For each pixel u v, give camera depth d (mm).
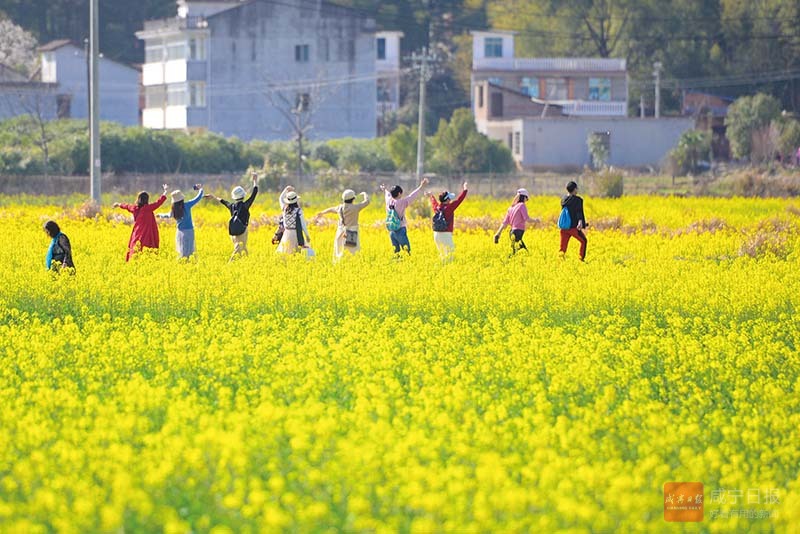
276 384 31156
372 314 46562
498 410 28094
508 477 24547
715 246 76500
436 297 48094
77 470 23922
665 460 26547
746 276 56438
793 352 38688
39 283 49406
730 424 30078
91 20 100688
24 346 37312
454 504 22484
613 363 37594
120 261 58562
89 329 41750
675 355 38062
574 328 44344
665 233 87875
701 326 43938
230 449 23641
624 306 48562
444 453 26078
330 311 46250
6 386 33312
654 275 56656
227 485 23031
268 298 47750
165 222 89938
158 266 56094
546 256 68000
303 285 50250
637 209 112812
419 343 38562
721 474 25703
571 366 34281
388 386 31672
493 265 62031
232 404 30609
